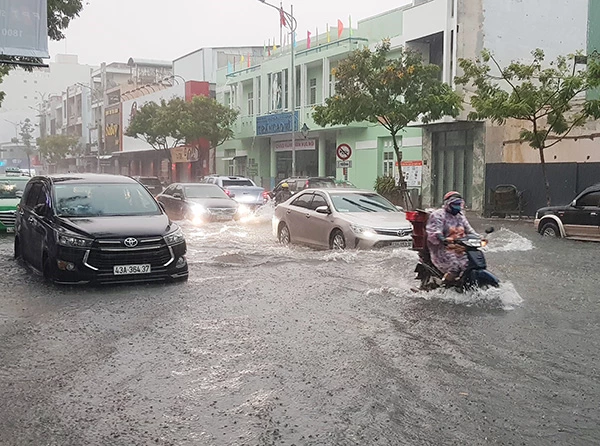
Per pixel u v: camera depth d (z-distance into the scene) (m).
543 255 12.60
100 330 7.04
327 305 8.20
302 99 37.16
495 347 6.27
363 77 23.77
